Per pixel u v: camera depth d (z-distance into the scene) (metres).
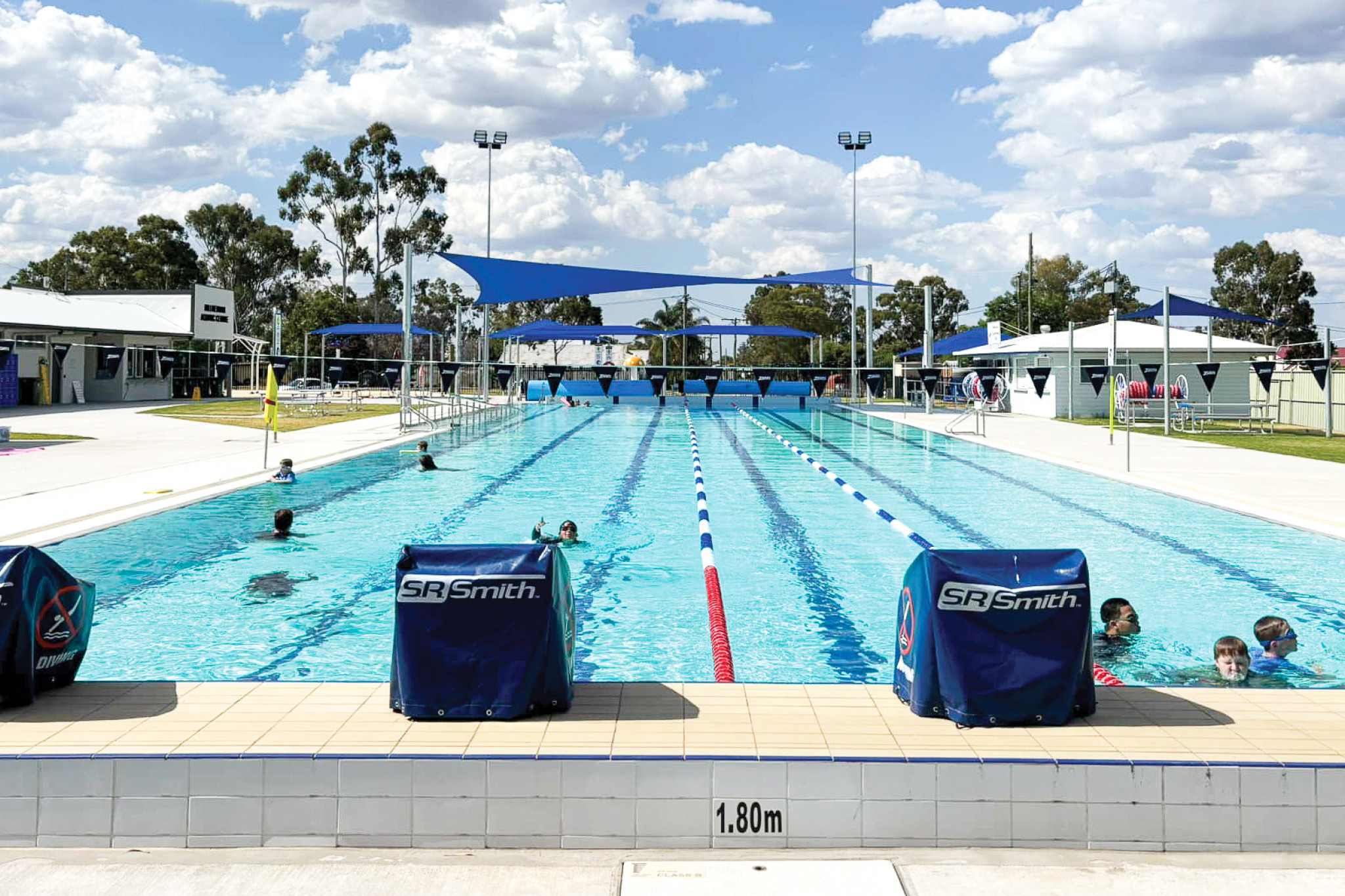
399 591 3.80
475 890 3.05
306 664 5.79
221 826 3.37
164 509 10.91
